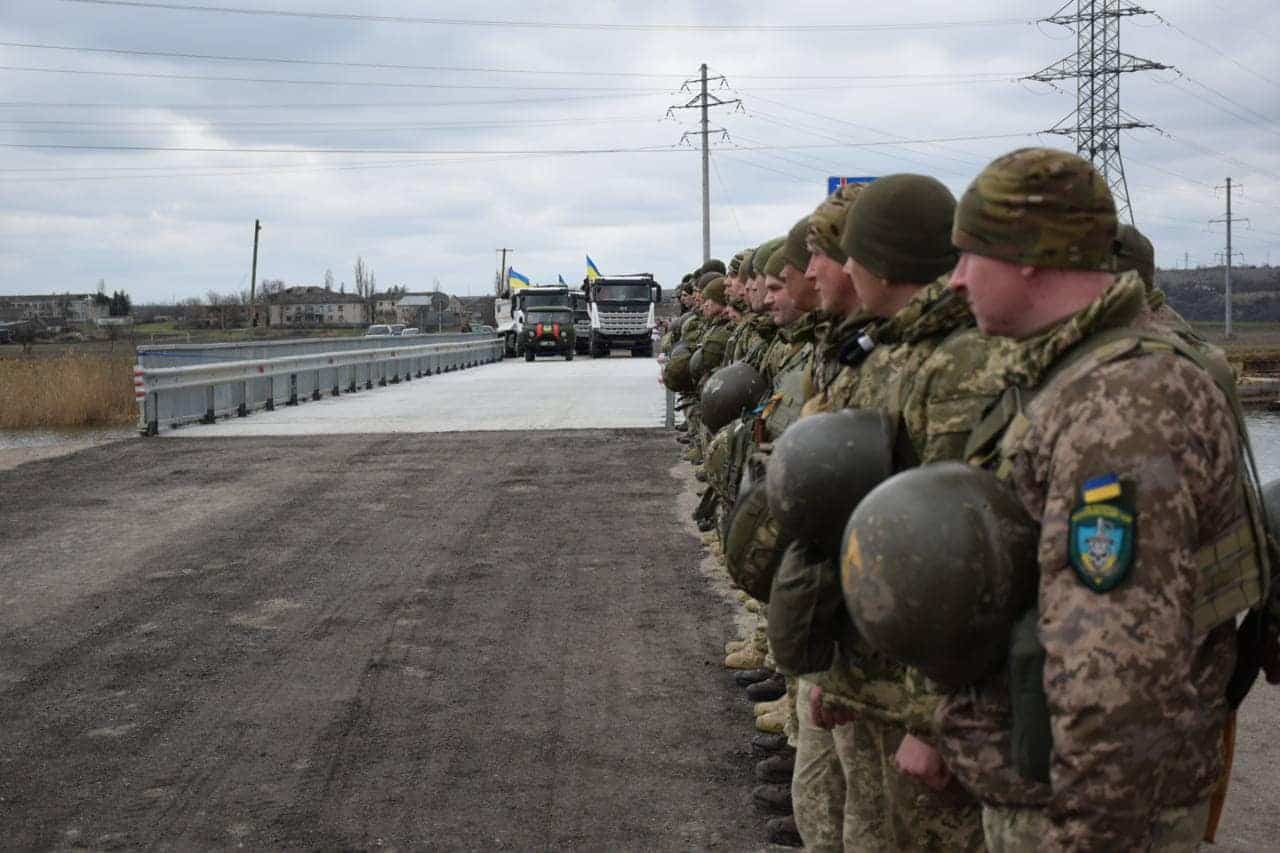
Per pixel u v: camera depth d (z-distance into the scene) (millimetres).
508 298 58000
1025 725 2129
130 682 6555
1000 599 2137
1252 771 5094
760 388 5430
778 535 3441
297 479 13133
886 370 3188
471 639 7262
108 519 11078
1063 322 2283
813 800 3717
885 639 2213
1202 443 2023
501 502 11742
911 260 3227
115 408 21562
